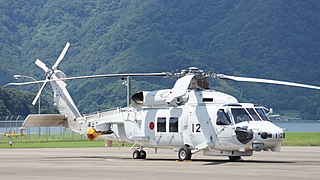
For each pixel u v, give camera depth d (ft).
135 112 189.37
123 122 190.90
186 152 177.88
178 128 180.14
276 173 137.08
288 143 322.75
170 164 163.73
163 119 182.91
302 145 307.58
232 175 132.98
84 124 200.44
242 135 170.60
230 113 173.68
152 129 184.96
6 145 323.16
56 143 353.31
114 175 134.00
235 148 172.65
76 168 151.33
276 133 168.66
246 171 141.79
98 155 212.84
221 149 175.22
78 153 228.63
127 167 153.79
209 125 175.42
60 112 205.05
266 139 168.35
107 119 195.21
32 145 322.75
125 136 191.11
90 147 295.69
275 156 205.05
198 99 178.40
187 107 179.63
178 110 180.75
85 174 136.46
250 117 172.86
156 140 184.24
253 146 169.58
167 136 182.19
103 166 157.38
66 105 203.92
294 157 199.11
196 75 176.14
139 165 160.56
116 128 192.85
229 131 172.35
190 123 178.29
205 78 178.70
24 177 131.03
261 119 173.17
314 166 155.84
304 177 128.88
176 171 142.31
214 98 177.17
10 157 199.93
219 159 186.60
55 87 205.36
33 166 158.20
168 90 183.52
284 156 205.26
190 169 147.33
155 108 185.47
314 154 218.38
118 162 172.65
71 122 203.51
